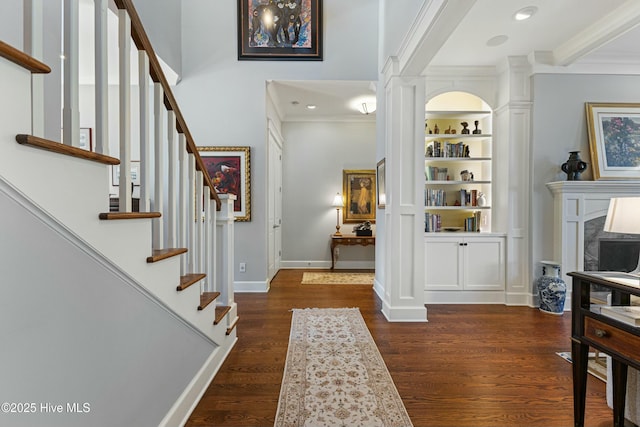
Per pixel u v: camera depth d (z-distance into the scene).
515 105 3.71
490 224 3.98
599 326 1.50
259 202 4.32
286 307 3.62
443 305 3.73
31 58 0.81
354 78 4.32
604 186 3.49
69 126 1.01
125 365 1.24
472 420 1.70
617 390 1.60
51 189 0.89
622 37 3.24
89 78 3.93
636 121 3.65
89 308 1.05
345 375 2.13
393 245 3.22
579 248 3.56
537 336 2.81
